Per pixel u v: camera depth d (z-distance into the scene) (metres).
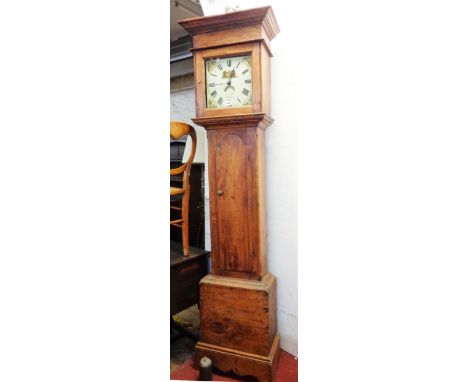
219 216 1.69
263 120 1.59
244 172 1.63
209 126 1.65
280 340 1.83
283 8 1.70
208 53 1.61
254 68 1.55
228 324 1.66
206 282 1.69
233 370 1.65
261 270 1.66
